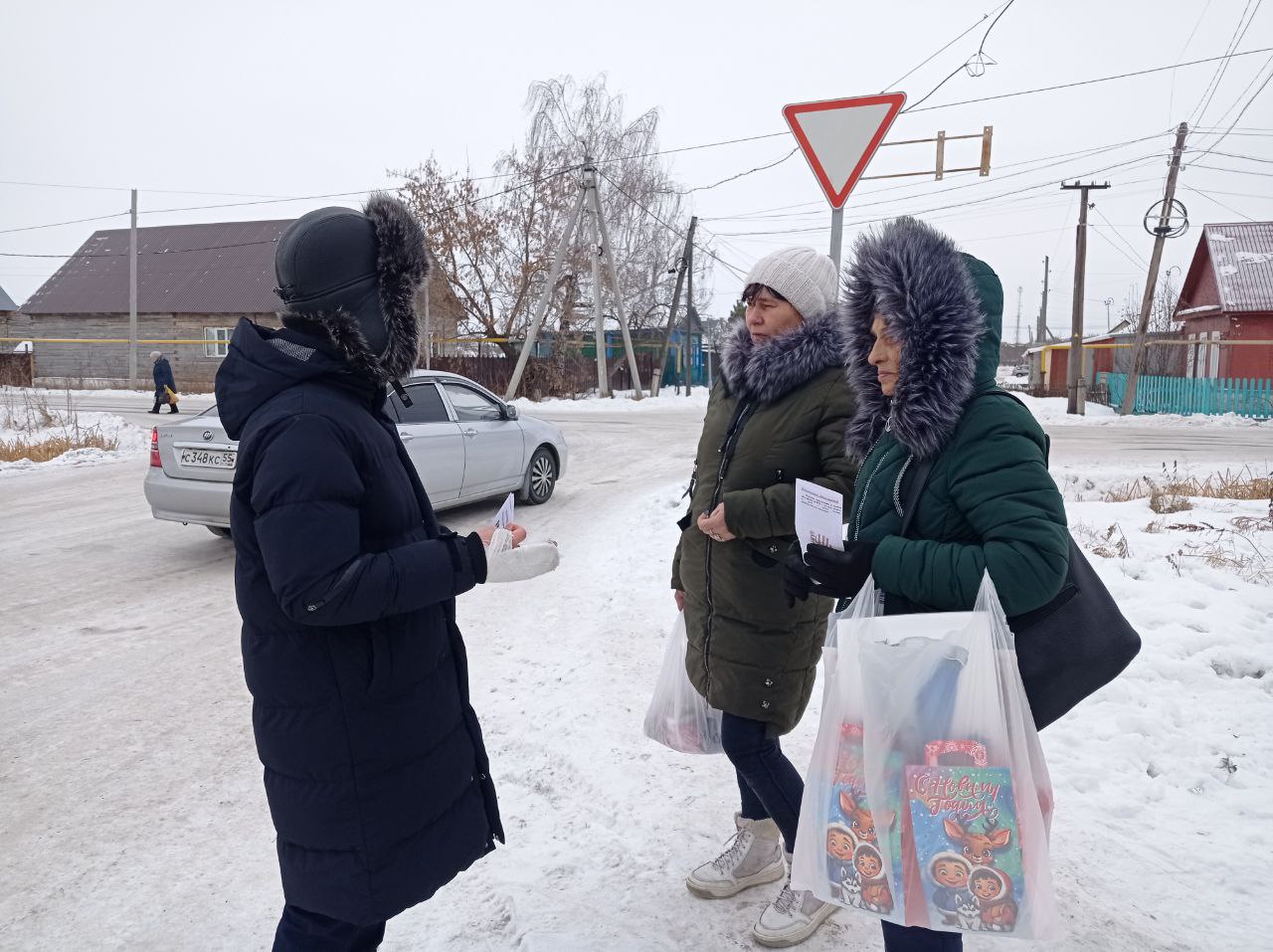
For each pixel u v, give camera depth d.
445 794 1.84
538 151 30.55
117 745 3.73
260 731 1.73
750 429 2.40
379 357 1.75
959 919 1.63
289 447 1.58
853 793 1.73
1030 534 1.63
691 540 2.48
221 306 35.06
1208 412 24.58
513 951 2.33
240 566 1.70
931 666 1.66
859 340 2.02
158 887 2.71
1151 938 2.31
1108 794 3.08
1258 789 3.08
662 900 2.54
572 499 9.80
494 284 30.61
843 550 1.86
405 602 1.66
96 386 34.06
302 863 1.74
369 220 1.75
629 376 37.34
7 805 3.23
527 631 5.12
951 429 1.75
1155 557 5.48
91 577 6.48
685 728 2.68
